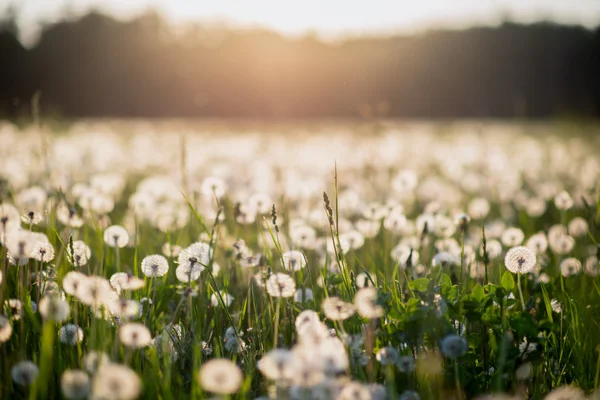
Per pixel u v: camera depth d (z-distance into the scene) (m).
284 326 2.44
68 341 2.12
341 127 24.84
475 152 11.59
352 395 1.66
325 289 2.45
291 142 15.91
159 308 2.77
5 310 2.25
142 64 41.31
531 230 4.75
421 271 3.03
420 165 10.56
